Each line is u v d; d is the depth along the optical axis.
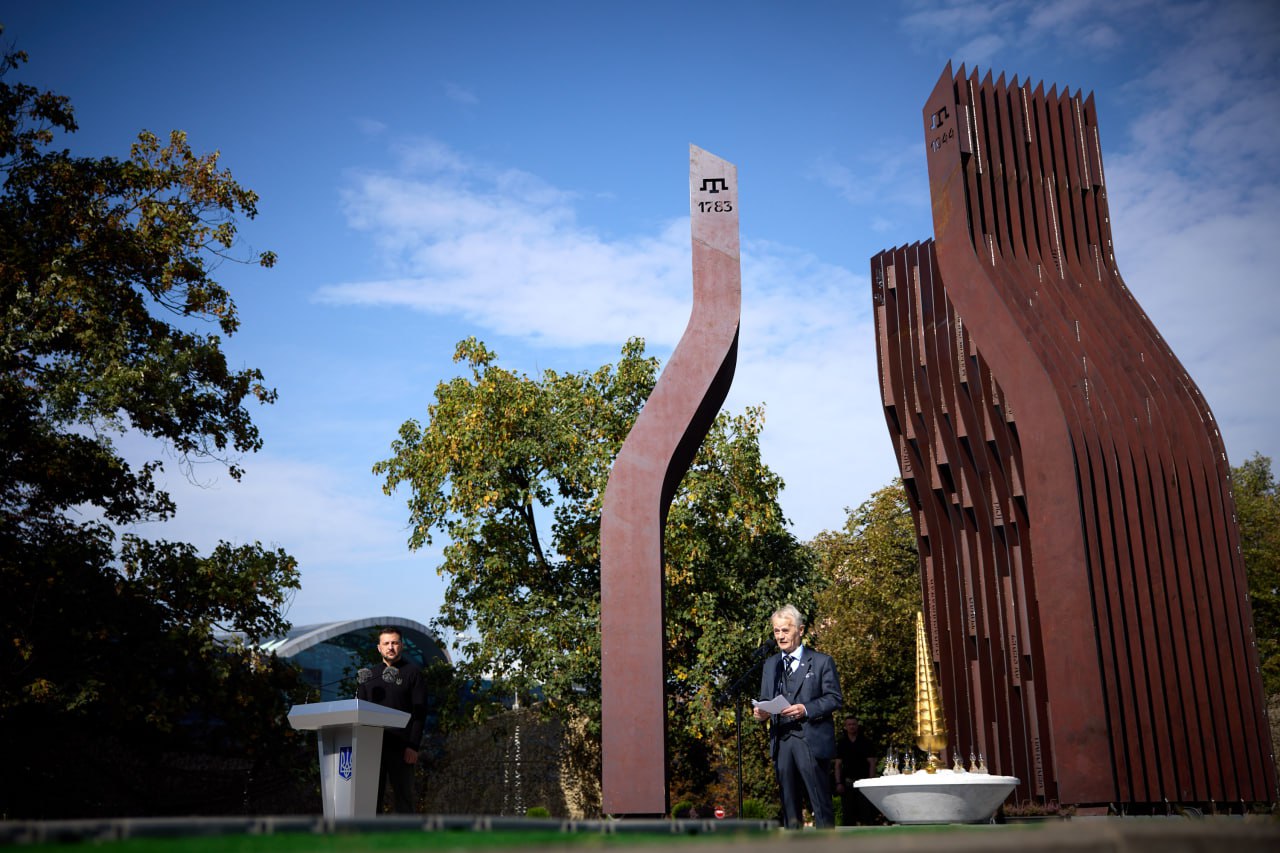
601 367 26.22
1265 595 37.56
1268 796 9.06
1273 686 33.62
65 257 18.41
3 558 16.91
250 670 19.80
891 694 30.89
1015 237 10.33
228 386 19.64
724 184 9.14
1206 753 8.85
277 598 19.56
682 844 1.78
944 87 10.16
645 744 7.93
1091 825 1.97
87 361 17.53
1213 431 10.14
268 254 20.52
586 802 25.50
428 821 2.45
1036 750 11.16
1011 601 11.74
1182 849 1.86
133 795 18.83
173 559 19.05
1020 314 9.30
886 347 14.06
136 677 17.53
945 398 12.91
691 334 8.76
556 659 23.48
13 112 19.12
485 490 24.80
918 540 13.60
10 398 16.88
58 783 17.91
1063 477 8.52
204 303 19.72
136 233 19.30
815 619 28.14
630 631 8.16
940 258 9.77
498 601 24.62
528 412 25.41
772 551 26.84
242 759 20.34
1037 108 11.12
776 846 1.64
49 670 17.22
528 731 26.39
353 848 1.91
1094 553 8.53
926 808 8.00
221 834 2.16
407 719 6.45
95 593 17.95
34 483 17.83
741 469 25.28
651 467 8.48
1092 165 11.38
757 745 26.34
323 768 6.31
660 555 8.34
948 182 9.89
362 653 33.62
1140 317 10.71
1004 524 11.94
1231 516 9.88
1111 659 8.30
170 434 19.06
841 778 13.30
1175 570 9.37
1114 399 9.66
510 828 2.63
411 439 26.95
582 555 24.81
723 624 23.83
